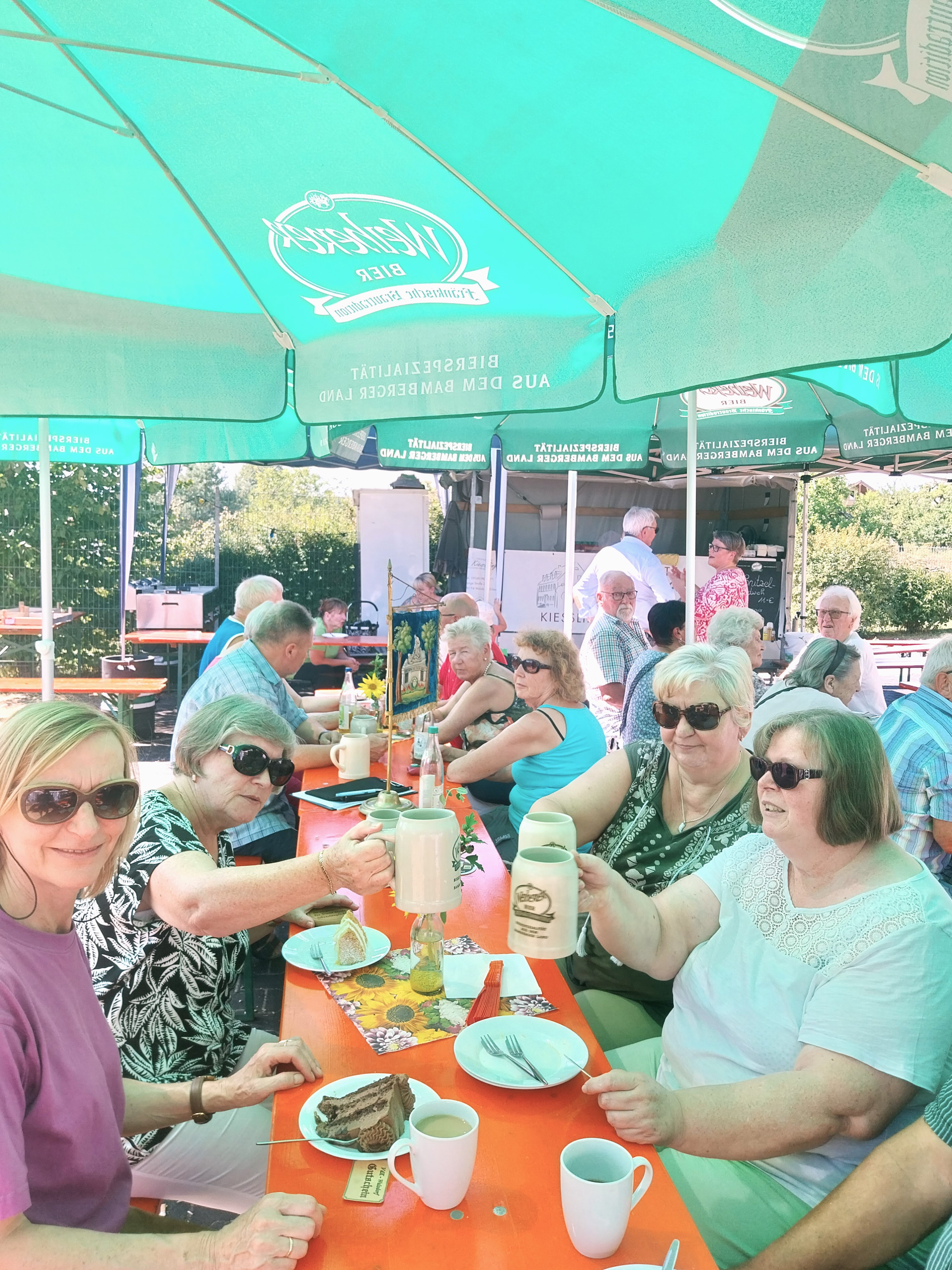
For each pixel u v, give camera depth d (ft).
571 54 4.89
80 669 39.29
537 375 7.50
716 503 40.16
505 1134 4.47
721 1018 5.89
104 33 6.04
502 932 7.12
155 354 8.85
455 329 7.72
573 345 7.47
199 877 5.59
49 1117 4.23
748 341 5.28
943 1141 4.37
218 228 7.63
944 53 3.60
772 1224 5.07
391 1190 4.04
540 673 11.50
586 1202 3.57
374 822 5.58
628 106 5.12
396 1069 5.10
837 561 63.16
